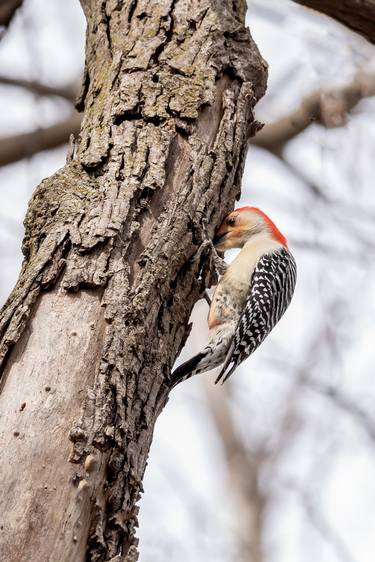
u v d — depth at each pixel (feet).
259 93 36.42
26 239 29.89
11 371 26.23
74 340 26.78
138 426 26.94
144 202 30.35
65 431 25.14
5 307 27.53
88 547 24.54
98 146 31.91
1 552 23.22
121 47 35.55
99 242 28.63
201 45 35.09
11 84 52.60
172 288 30.07
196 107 33.30
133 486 25.90
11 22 47.50
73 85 53.57
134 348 27.25
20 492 24.08
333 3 37.22
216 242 34.71
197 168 32.32
